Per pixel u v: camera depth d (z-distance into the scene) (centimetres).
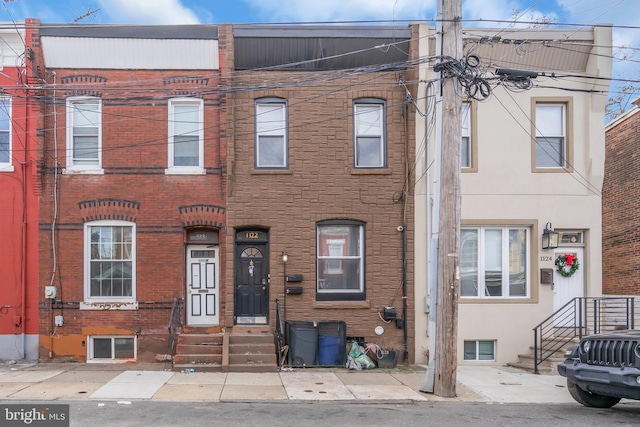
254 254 1277
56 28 1217
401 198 1269
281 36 1242
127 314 1226
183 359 1136
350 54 1264
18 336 1209
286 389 959
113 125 1247
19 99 1230
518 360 1256
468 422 753
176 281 1238
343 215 1260
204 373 1093
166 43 1238
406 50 1273
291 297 1242
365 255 1267
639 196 1606
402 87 1280
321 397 905
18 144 1230
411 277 1259
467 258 1302
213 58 1253
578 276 1298
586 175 1298
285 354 1181
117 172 1241
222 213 1248
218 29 1238
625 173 1689
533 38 1278
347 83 1275
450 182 930
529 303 1272
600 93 1287
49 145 1234
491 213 1282
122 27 1223
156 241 1239
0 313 1210
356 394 931
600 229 1290
